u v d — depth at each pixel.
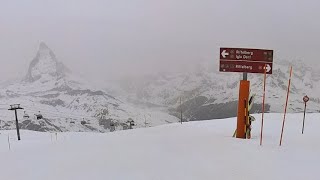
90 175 5.88
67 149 9.48
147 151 7.97
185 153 7.55
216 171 5.89
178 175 5.67
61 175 6.01
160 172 5.88
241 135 11.02
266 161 6.65
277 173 5.77
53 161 7.45
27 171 6.58
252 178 5.48
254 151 7.73
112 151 8.25
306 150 7.92
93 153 8.15
